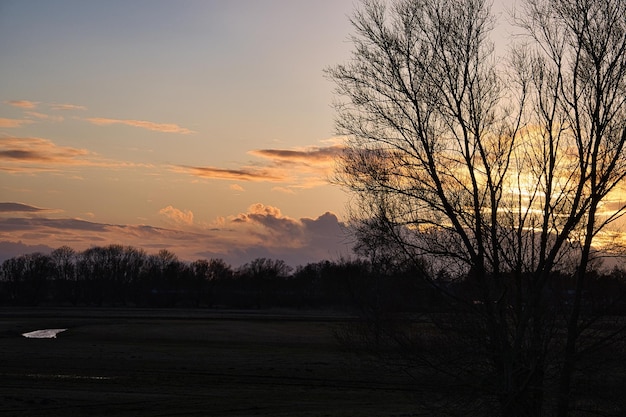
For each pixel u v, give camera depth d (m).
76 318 109.06
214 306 191.88
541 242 18.83
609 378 18.00
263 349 56.66
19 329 84.06
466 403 18.72
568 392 18.02
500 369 18.34
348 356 45.34
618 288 18.36
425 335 19.02
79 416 28.16
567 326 18.14
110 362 47.28
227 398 33.38
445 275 19.25
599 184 18.77
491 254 19.11
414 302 19.27
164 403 31.61
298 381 39.34
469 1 20.86
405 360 19.05
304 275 156.00
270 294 190.00
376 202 20.00
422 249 19.47
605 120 19.33
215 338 68.25
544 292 18.73
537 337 18.02
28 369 43.09
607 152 19.17
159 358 49.97
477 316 18.55
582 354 18.03
